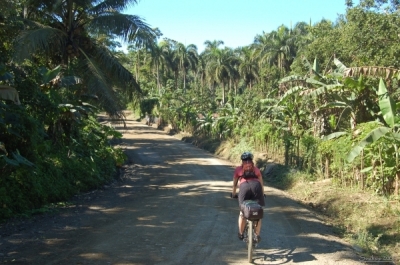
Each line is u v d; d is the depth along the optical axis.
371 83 13.32
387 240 8.26
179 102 47.88
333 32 20.52
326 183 13.45
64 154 12.88
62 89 13.75
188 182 15.05
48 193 10.23
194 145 34.25
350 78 12.77
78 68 15.99
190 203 10.56
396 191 10.55
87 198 11.37
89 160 14.02
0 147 8.45
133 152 27.25
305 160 15.98
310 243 7.07
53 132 12.99
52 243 6.54
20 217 8.43
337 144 12.74
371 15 14.80
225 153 26.17
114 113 16.70
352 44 15.44
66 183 11.47
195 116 39.91
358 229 9.06
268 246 6.80
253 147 23.14
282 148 19.44
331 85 13.58
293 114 18.64
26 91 10.97
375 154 11.12
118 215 8.91
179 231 7.56
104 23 16.22
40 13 16.53
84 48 16.92
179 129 43.94
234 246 6.69
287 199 12.02
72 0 15.64
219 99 56.97
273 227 8.27
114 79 17.72
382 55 14.57
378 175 11.11
